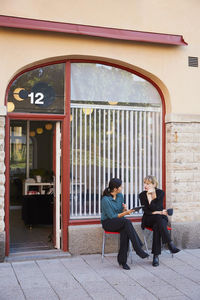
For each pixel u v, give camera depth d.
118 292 4.68
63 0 6.12
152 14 6.68
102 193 6.57
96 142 6.62
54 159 6.57
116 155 6.75
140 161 6.91
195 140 6.88
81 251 6.30
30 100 6.14
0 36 5.81
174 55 6.81
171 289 4.79
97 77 6.60
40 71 6.21
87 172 6.56
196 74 6.95
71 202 6.45
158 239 5.84
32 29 5.89
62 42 6.11
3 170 5.79
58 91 6.30
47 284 4.91
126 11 6.50
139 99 6.86
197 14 7.00
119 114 6.77
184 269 5.62
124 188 6.82
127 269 5.57
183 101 6.86
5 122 5.93
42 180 10.19
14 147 11.09
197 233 6.85
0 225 5.78
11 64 5.86
